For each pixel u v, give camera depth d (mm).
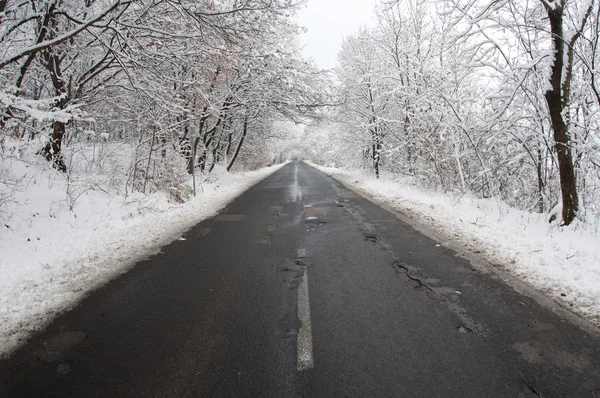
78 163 11367
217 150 27141
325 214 9719
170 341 3344
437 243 6391
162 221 8805
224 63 11742
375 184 17344
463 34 7816
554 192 8797
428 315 3719
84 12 8406
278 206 11461
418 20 16203
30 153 9414
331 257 5773
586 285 4223
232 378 2779
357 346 3168
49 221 7203
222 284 4715
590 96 8016
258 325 3604
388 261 5480
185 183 14641
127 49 8430
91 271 5273
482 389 2594
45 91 12641
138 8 8500
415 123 14062
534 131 8516
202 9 8164
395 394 2555
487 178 10531
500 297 4105
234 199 13500
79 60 10359
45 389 2729
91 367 2980
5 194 7219
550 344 3150
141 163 11773
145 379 2807
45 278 4918
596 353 3004
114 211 8859
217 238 7242
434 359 2955
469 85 11828
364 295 4254
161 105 9477
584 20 6461
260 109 19172
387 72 17625
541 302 3943
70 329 3615
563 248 5621
